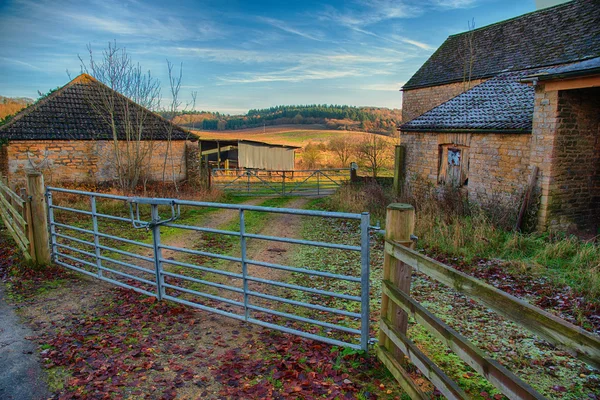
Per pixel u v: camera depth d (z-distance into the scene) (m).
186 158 18.47
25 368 3.56
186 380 3.34
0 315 4.72
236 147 30.41
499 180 10.75
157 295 5.14
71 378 3.40
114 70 16.33
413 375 3.34
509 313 1.95
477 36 20.16
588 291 5.60
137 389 3.23
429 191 13.38
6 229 9.16
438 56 21.56
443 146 12.93
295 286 3.97
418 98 21.22
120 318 4.64
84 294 5.40
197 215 12.57
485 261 7.26
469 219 9.40
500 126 10.48
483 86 14.17
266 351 3.85
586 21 14.91
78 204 12.39
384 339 3.38
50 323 4.50
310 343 3.99
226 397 3.11
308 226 11.14
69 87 17.48
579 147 9.35
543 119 9.19
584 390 3.35
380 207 12.58
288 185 21.91
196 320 4.61
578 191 9.54
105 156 16.59
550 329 1.72
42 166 15.37
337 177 25.92
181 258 7.64
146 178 17.23
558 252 7.32
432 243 8.23
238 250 8.32
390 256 3.22
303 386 3.20
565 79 8.48
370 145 26.48
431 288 5.82
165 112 18.45
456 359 3.75
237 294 5.71
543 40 15.95
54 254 6.56
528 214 9.37
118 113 17.53
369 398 3.02
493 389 3.23
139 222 5.01
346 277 3.62
